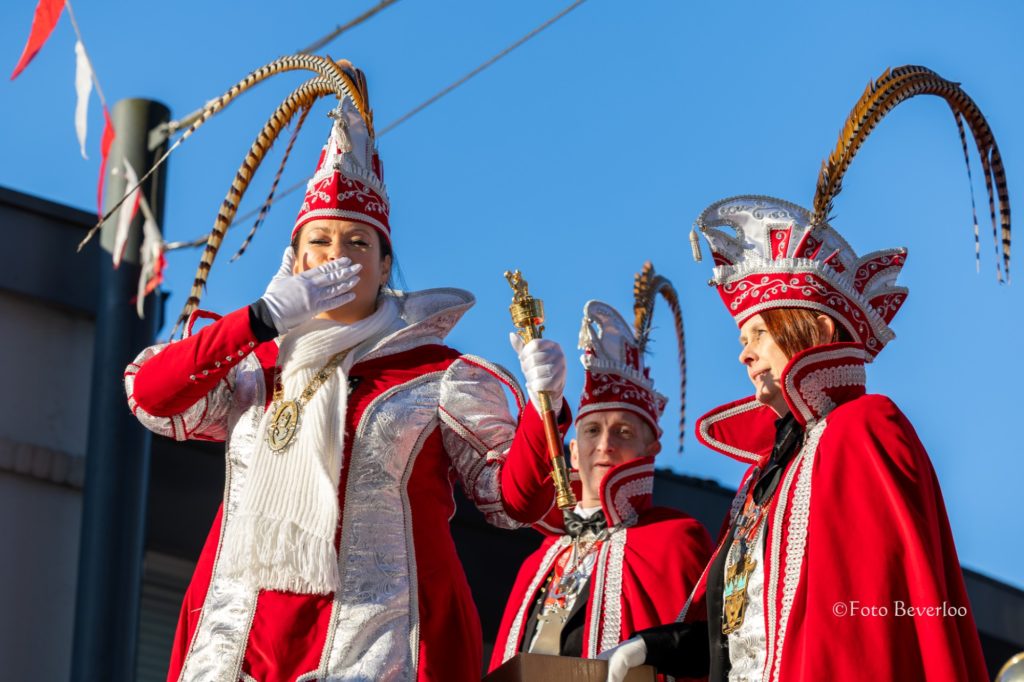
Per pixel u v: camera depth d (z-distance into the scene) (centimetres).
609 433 676
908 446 462
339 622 461
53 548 869
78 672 820
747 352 503
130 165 948
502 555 930
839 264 503
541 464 468
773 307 497
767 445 524
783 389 481
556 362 471
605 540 651
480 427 489
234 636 463
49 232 916
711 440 530
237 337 474
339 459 476
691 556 635
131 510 849
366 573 468
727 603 485
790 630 448
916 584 437
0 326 891
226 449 496
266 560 464
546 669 486
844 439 466
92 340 919
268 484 475
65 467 884
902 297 516
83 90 802
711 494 961
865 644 436
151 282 906
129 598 834
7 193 907
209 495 898
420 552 475
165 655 902
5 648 841
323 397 485
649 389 690
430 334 507
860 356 488
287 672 457
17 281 897
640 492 659
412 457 484
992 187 516
